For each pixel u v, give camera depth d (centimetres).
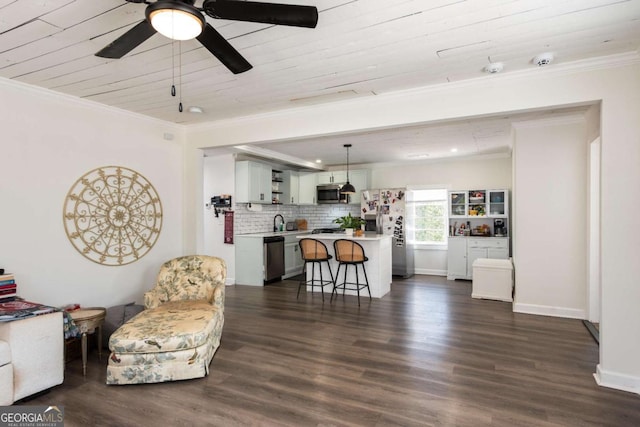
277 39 228
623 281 254
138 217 395
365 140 543
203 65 267
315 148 615
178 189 443
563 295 429
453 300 515
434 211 750
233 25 210
